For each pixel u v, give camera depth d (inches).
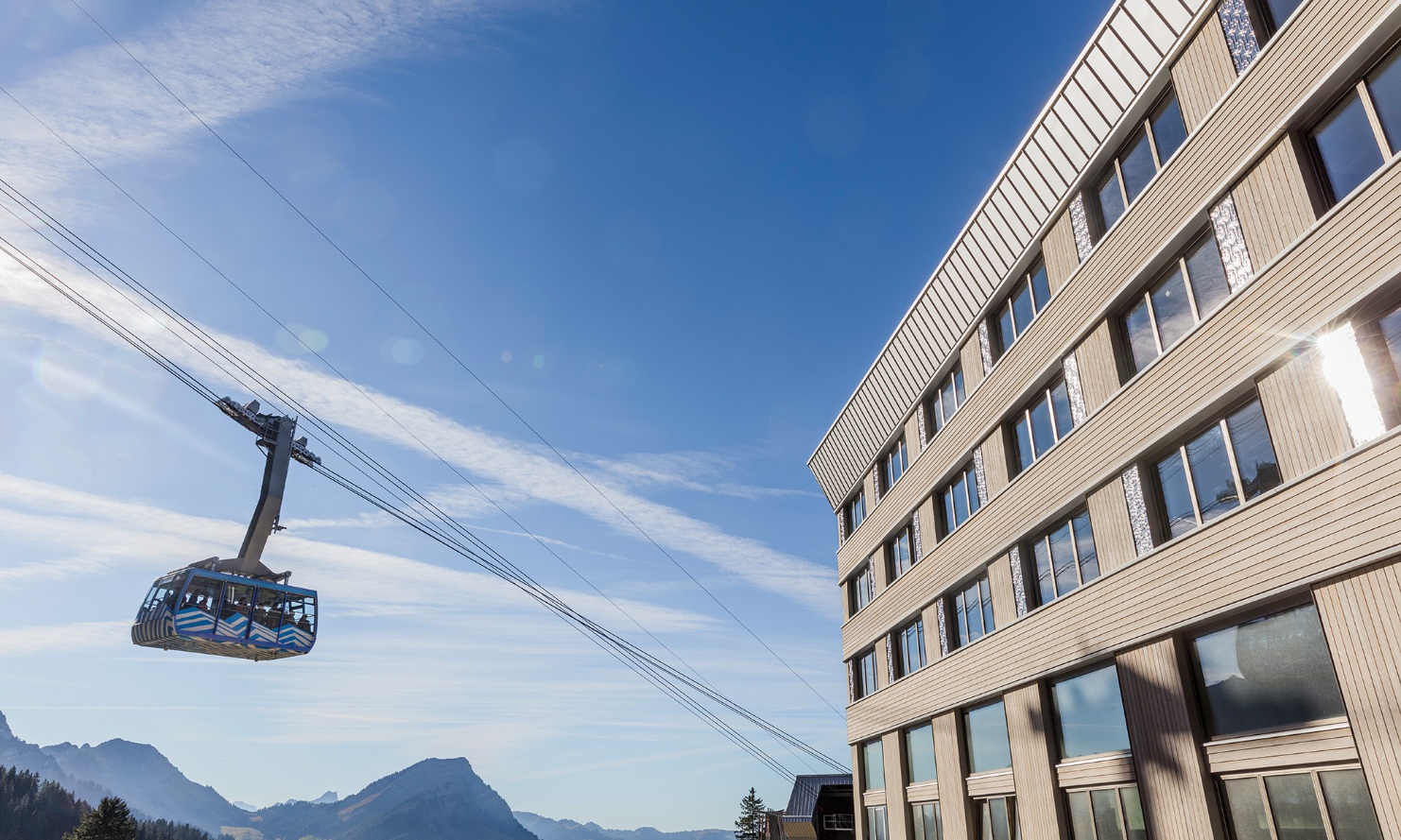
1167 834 565.6
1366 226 456.8
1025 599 786.2
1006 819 803.4
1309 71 498.3
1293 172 509.4
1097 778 653.9
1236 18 559.5
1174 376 598.9
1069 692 711.7
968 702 880.9
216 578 1528.1
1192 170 591.5
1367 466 444.8
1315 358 486.6
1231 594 529.7
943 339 988.6
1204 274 590.2
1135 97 651.5
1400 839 402.3
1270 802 491.5
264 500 1628.9
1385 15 450.0
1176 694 570.6
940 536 1003.9
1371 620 434.0
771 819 2062.0
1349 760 439.2
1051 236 775.1
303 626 1631.4
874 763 1173.7
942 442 995.3
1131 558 634.2
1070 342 730.2
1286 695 490.9
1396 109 452.4
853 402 1231.5
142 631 1510.8
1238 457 545.3
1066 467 727.1
